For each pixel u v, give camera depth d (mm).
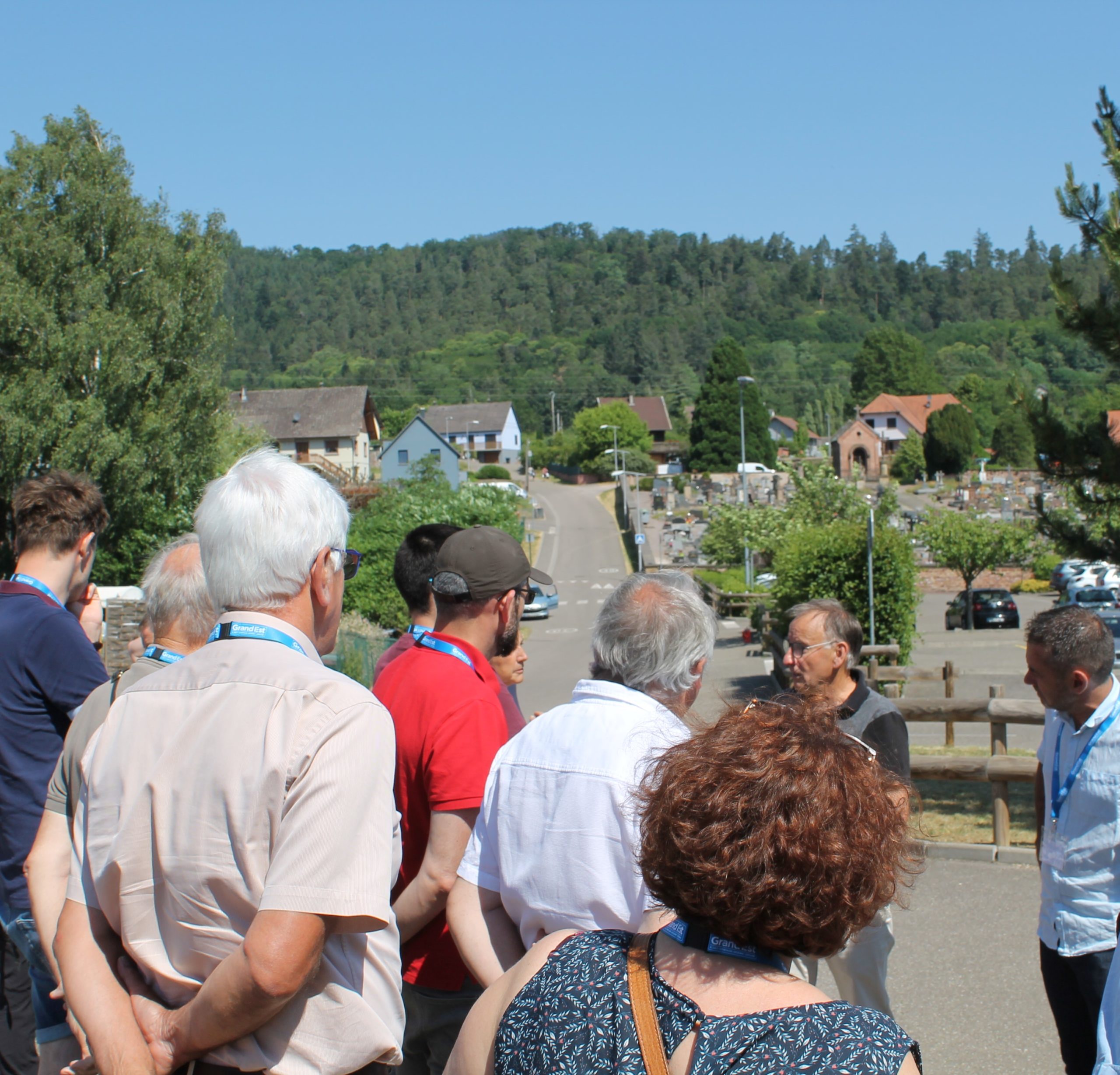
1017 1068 4246
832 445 102875
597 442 103062
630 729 2395
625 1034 1403
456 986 2793
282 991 1724
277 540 2062
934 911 6035
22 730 3055
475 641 2980
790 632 3969
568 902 2293
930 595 49844
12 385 26797
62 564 3338
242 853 1818
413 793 2760
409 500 32062
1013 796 9469
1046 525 8789
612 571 54719
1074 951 3424
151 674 2068
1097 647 3383
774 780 1489
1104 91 8172
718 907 1448
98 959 1930
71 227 30047
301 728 1864
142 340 29719
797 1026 1361
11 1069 3697
